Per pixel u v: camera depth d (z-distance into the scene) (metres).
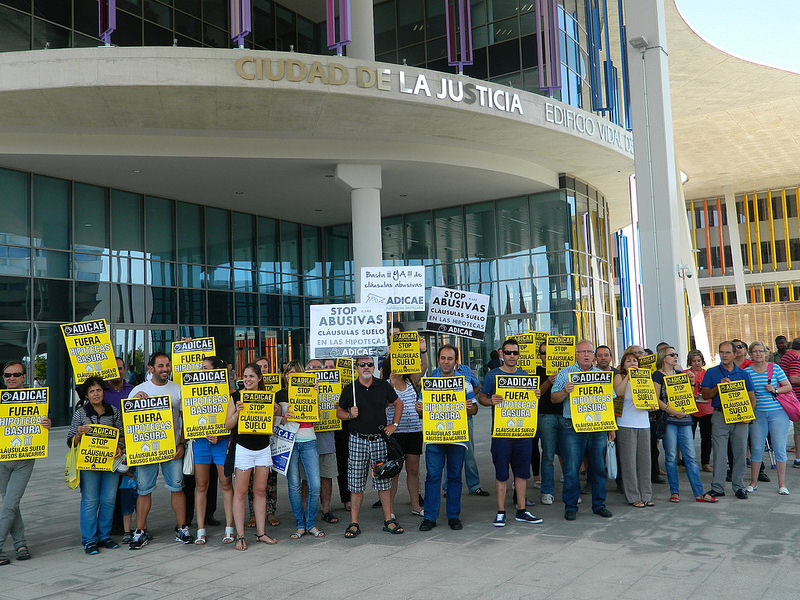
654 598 5.50
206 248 26.95
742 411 9.15
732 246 57.97
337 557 7.08
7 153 19.25
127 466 7.79
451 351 8.16
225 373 7.83
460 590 5.89
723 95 34.69
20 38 20.39
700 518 8.17
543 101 21.78
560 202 27.48
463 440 8.02
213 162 21.33
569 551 6.95
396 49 27.69
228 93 17.75
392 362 9.25
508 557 6.82
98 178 22.56
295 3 27.92
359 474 7.96
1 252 20.72
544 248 27.69
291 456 8.04
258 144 21.12
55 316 21.88
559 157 25.11
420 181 25.19
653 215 12.58
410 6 27.53
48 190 22.03
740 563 6.32
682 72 31.55
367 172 22.44
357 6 22.72
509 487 10.87
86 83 16.80
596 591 5.72
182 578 6.55
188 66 17.19
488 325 28.73
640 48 12.85
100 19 17.66
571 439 8.45
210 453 7.84
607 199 32.69
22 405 7.47
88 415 7.77
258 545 7.70
